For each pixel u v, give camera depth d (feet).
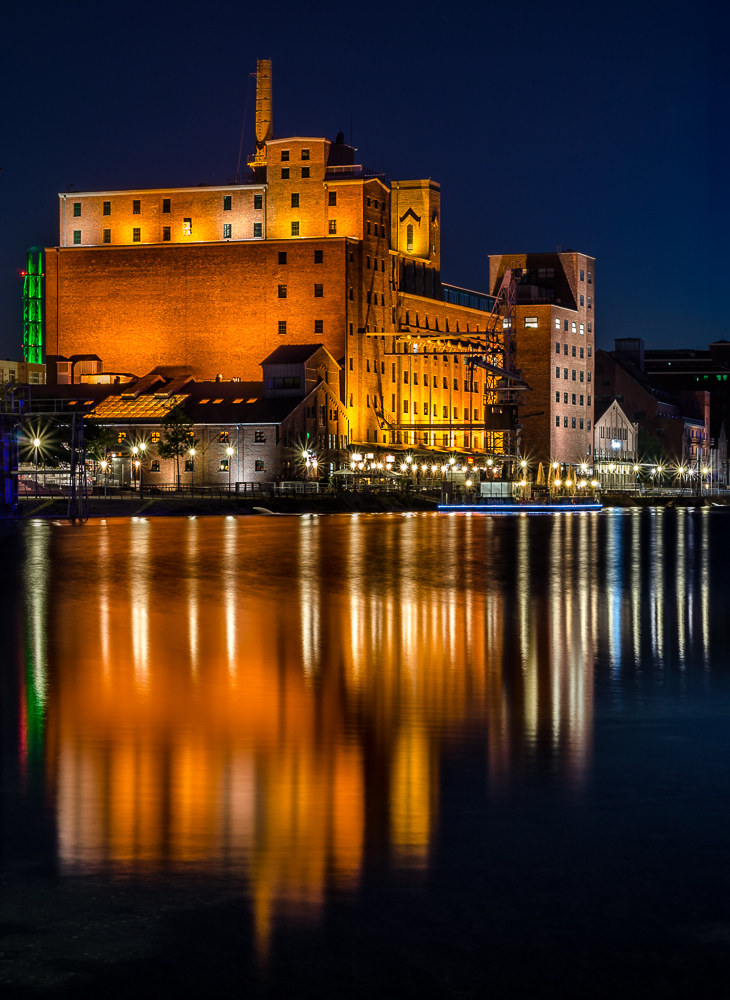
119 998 28.45
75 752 52.95
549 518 419.13
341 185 593.01
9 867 36.60
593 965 30.27
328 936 31.73
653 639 99.45
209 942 31.30
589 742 55.83
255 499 443.73
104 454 498.28
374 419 604.49
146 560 195.31
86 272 611.88
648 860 37.63
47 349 616.39
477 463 628.69
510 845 38.99
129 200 619.26
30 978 29.40
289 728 58.95
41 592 141.59
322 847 38.70
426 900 34.17
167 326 600.80
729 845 39.17
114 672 78.43
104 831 40.29
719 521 407.03
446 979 29.53
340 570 179.01
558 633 103.81
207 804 43.78
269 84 616.80
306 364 530.68
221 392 554.05
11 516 347.97
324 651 90.17
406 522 365.61
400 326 629.51
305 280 581.12
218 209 608.19
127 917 32.86
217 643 94.94
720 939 31.73
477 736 57.21
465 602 132.98
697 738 56.80
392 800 44.50
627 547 248.93
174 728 58.70
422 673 78.69
